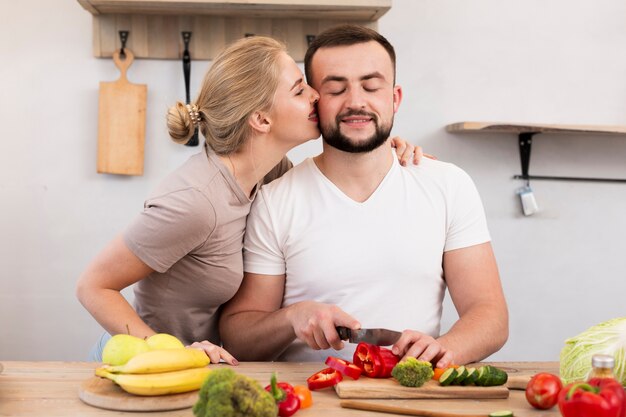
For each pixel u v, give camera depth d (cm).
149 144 276
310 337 158
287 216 184
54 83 272
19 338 276
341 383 134
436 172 187
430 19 284
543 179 291
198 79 276
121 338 131
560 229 292
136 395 124
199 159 175
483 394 133
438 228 183
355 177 182
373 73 171
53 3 270
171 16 272
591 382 114
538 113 290
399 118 285
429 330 184
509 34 287
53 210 275
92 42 271
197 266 175
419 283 182
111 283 171
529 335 293
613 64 291
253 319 179
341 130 173
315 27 276
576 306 294
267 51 172
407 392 132
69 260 276
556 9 288
